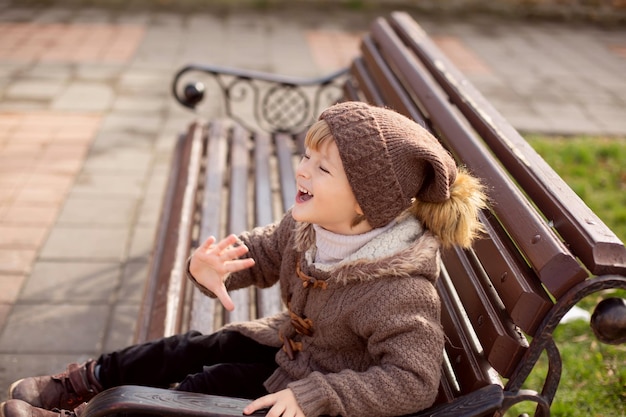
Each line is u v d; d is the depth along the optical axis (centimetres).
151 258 271
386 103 305
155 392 147
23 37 725
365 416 148
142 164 473
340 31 838
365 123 150
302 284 170
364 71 361
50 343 298
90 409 143
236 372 182
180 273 249
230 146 371
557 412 265
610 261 139
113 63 669
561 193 165
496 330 153
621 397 274
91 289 336
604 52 827
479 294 169
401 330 151
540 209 169
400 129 151
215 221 284
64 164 463
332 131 152
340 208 157
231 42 765
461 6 944
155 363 196
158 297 238
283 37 799
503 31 889
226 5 886
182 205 296
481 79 700
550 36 881
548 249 143
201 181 334
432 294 156
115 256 365
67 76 626
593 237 142
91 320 315
